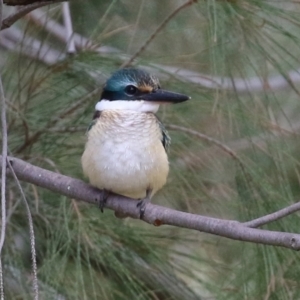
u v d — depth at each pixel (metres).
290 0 6.79
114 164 6.46
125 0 8.23
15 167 6.55
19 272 6.95
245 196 7.27
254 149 7.29
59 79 7.60
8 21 6.87
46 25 7.99
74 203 7.14
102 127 6.53
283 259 7.02
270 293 6.96
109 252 6.98
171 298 7.52
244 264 7.13
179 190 7.83
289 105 8.66
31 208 7.26
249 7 6.73
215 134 7.79
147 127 6.54
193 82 7.61
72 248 7.19
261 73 7.16
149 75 6.89
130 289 6.89
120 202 6.44
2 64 7.93
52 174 6.58
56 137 7.46
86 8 8.23
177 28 7.68
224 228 5.54
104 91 6.86
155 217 6.07
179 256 7.97
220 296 7.30
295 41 6.75
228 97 7.42
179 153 7.75
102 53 7.64
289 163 7.95
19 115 7.37
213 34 6.64
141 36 8.18
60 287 6.86
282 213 5.41
